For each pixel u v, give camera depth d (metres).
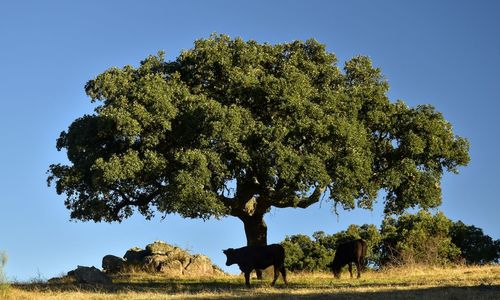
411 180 29.81
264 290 23.45
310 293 21.67
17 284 27.73
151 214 30.80
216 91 29.92
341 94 28.58
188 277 32.09
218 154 26.89
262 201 30.89
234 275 33.97
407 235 44.00
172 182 26.91
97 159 26.50
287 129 26.81
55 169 29.08
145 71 30.52
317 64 30.67
